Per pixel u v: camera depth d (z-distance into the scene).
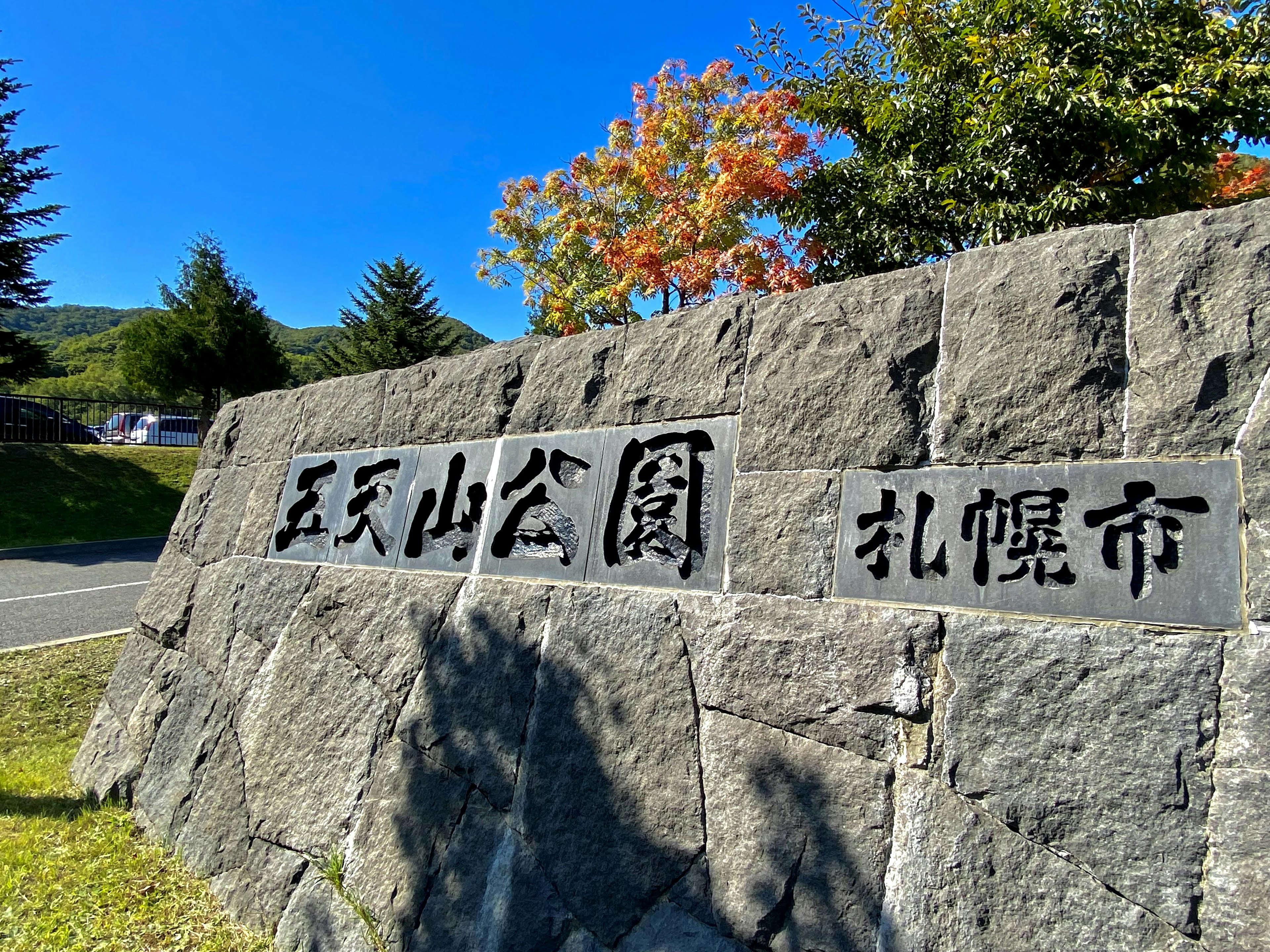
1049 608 1.71
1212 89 5.04
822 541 2.09
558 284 10.61
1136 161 5.25
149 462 16.88
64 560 11.31
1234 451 1.57
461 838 2.47
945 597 1.85
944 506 1.92
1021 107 5.39
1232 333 1.62
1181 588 1.57
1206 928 1.39
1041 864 1.57
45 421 17.66
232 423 4.57
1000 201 5.55
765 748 2.00
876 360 2.11
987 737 1.69
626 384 2.70
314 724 3.13
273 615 3.59
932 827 1.71
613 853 2.15
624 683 2.32
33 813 3.78
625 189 9.77
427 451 3.32
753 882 1.89
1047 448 1.80
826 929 1.75
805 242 7.35
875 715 1.86
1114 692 1.58
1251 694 1.44
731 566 2.24
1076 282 1.83
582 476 2.74
